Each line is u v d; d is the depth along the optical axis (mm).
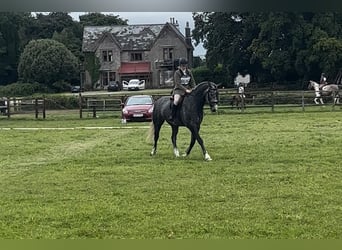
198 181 10320
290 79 56125
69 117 31078
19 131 22781
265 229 7043
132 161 13070
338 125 21109
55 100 37906
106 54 76688
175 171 11500
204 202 8602
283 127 20812
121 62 76500
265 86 55812
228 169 11555
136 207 8383
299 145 15117
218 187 9727
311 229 7023
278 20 50594
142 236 6898
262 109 31703
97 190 9805
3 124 27609
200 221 7484
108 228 7273
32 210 8320
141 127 23234
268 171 11172
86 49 76875
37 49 66188
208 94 12930
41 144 17516
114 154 14445
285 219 7480
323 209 7973
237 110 31422
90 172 11656
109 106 33344
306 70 52125
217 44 60094
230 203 8500
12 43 72750
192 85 13422
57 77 66875
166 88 70875
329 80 51469
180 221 7516
